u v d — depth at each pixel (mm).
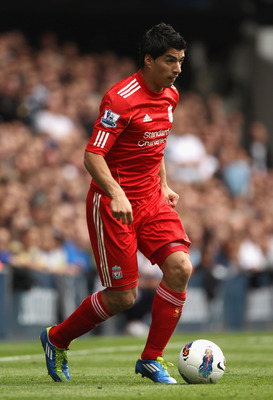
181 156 60000
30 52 62219
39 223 43625
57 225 43406
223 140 65500
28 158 48375
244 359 25828
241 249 52281
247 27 71750
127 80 16844
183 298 16922
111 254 16734
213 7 68750
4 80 56281
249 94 73250
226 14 69312
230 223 52781
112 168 17109
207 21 70125
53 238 42250
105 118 16547
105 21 68438
